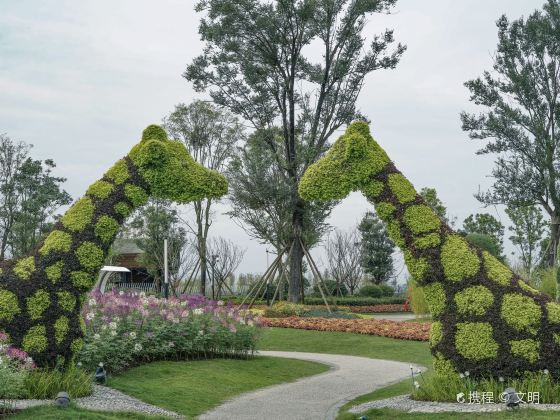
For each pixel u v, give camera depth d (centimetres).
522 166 3594
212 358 1595
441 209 4325
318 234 3338
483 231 4944
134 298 1565
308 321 2453
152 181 1262
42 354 1099
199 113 3988
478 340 1063
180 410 1054
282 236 3192
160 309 1544
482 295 1085
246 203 3122
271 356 1788
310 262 2911
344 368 1673
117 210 1231
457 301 1097
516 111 3522
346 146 1214
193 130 4003
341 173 1217
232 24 2970
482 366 1055
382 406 1064
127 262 4694
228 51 3045
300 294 3134
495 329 1062
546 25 3431
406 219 1166
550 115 3522
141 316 1459
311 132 3050
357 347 2034
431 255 1133
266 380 1419
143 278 4700
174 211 3947
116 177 1258
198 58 3098
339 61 2972
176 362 1474
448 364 1084
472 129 3669
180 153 1301
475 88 3653
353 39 2991
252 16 2925
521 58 3575
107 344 1240
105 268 2319
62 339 1120
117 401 1035
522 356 1038
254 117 3147
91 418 838
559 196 3428
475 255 1127
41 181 4025
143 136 1304
